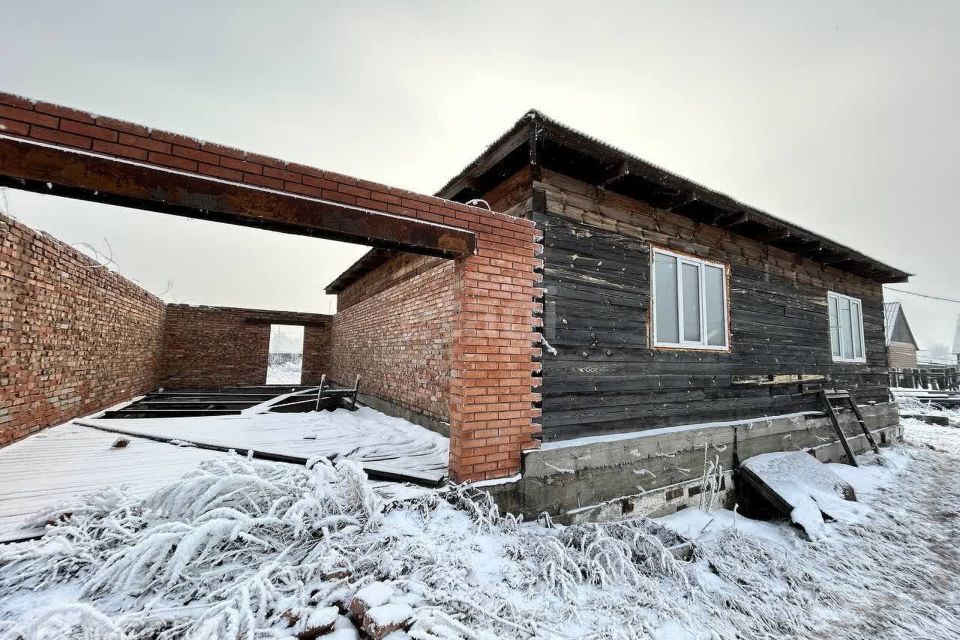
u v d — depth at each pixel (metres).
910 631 3.18
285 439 5.67
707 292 6.23
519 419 3.90
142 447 4.73
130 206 2.71
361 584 2.25
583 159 4.59
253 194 2.83
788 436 6.95
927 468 7.92
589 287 4.85
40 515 2.68
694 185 5.11
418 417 6.74
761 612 3.12
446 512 3.20
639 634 2.43
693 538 4.29
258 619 1.91
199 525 2.43
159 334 11.95
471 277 3.71
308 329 15.24
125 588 2.10
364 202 3.28
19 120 2.31
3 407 4.52
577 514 4.26
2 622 1.88
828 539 4.62
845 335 8.98
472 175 4.93
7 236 4.44
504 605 2.35
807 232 6.76
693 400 5.80
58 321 5.62
